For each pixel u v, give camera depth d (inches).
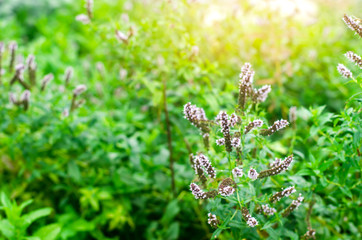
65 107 37.3
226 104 37.2
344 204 31.9
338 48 46.3
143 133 39.5
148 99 42.4
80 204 39.7
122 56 39.8
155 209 39.2
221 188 25.8
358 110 27.9
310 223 30.5
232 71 43.1
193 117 28.0
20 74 37.6
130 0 45.4
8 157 41.3
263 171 26.8
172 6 35.6
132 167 39.0
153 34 35.8
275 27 44.7
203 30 40.7
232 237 29.0
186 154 38.5
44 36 71.3
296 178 30.4
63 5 82.7
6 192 40.4
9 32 62.0
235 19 42.3
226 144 26.4
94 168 39.1
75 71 54.8
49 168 38.5
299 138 32.3
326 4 47.3
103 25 36.4
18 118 38.0
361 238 32.5
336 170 30.0
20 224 32.4
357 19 27.1
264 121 29.0
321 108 31.0
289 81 45.8
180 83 38.4
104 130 38.6
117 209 38.1
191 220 38.0
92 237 39.4
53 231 33.5
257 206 29.2
